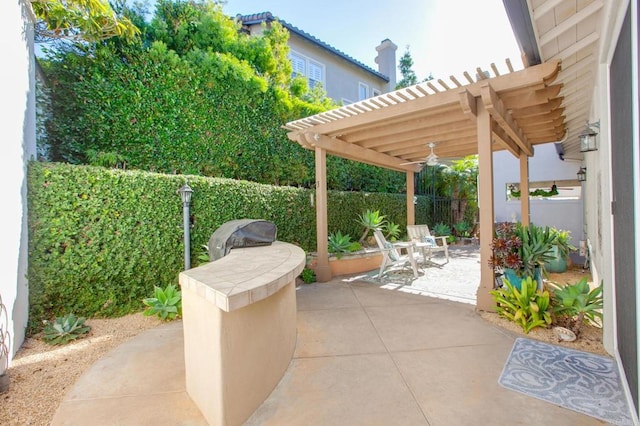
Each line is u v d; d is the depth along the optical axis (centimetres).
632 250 205
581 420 206
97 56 450
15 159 309
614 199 270
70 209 366
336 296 511
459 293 526
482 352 305
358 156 692
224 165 596
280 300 269
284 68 796
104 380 260
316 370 278
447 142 686
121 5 502
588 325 358
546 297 349
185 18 589
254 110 650
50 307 364
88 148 444
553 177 1021
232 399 196
